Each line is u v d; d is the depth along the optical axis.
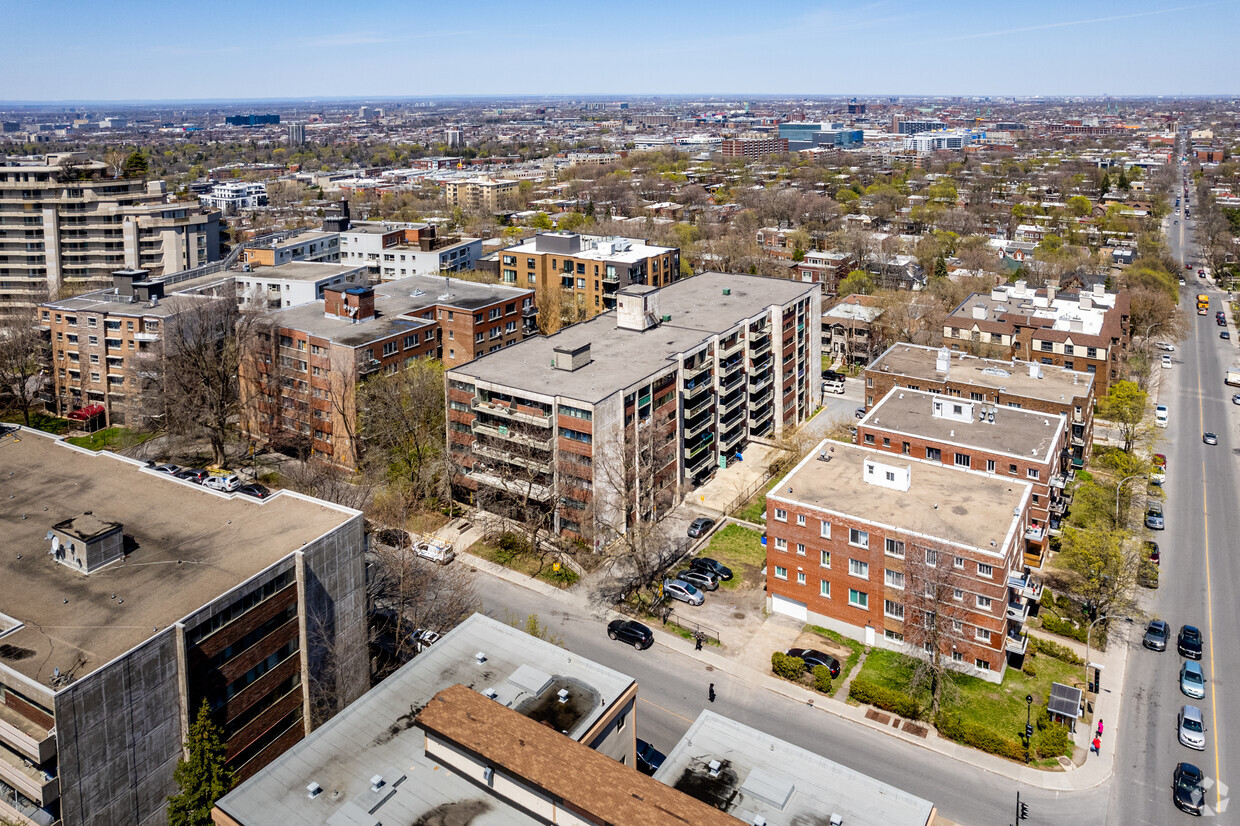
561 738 54.91
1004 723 80.31
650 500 114.19
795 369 153.75
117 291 159.00
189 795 60.03
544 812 52.56
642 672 87.75
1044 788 72.88
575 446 108.12
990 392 129.62
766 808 54.81
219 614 65.00
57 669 56.91
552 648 69.00
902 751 77.06
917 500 93.94
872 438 115.06
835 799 55.78
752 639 93.38
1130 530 113.00
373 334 133.50
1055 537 113.81
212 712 65.75
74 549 68.62
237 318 143.00
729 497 126.31
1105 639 93.56
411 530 114.88
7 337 156.38
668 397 119.75
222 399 133.12
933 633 81.94
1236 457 145.38
